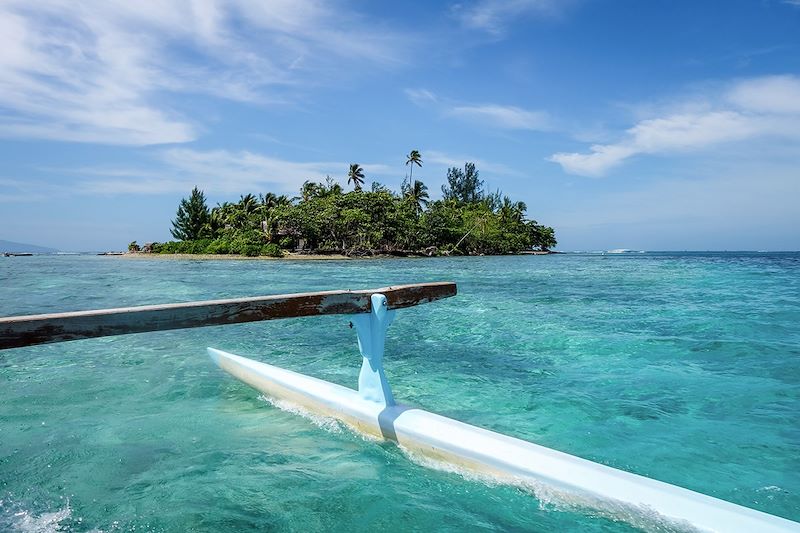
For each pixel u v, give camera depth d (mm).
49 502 2631
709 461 3188
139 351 6625
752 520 2158
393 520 2438
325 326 8828
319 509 2545
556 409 4238
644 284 18328
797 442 3494
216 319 2613
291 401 4238
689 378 5215
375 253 70750
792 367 5605
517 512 2518
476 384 5051
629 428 3783
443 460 3064
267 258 60719
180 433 3625
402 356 6371
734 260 51062
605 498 2455
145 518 2463
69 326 2145
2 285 18859
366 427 3551
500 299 13234
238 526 2383
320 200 73688
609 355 6352
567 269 33250
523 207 110812
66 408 4215
